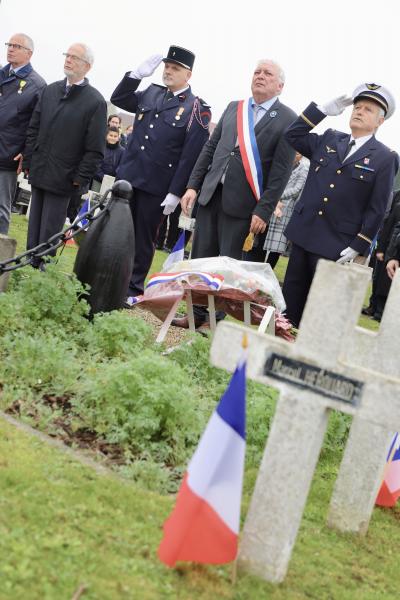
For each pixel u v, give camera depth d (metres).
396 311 5.13
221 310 9.29
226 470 3.85
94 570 3.79
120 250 8.22
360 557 4.90
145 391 5.79
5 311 7.17
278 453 4.06
